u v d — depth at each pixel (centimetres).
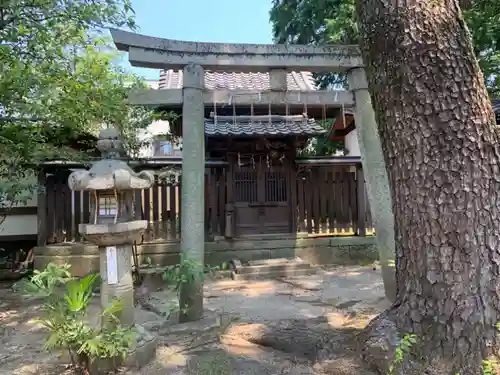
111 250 308
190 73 441
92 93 519
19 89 405
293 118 805
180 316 407
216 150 777
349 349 296
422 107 256
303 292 577
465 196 249
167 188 750
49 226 712
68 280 304
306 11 1241
